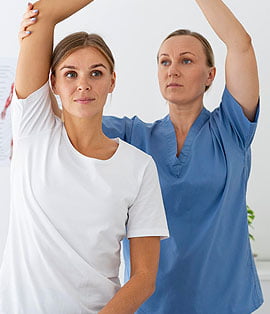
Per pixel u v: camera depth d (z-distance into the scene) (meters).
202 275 1.79
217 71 3.12
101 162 1.33
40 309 1.25
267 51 3.11
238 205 1.85
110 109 3.13
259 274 2.76
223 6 1.72
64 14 1.36
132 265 1.34
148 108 3.14
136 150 1.39
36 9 1.34
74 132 1.35
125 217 1.34
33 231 1.27
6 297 1.27
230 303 1.83
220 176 1.79
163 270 1.79
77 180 1.31
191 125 1.84
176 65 1.79
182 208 1.79
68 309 1.26
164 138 1.85
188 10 3.12
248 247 1.88
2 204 3.12
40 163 1.32
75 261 1.27
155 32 3.13
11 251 1.29
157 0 3.12
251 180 3.13
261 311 2.75
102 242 1.30
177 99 1.79
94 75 1.32
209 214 1.79
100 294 1.30
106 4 3.13
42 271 1.26
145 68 3.13
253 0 3.13
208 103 3.12
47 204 1.29
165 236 1.37
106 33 3.13
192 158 1.80
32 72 1.33
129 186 1.33
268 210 3.13
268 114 3.11
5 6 3.13
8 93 3.13
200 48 1.82
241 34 1.74
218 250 1.81
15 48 3.14
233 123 1.85
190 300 1.79
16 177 1.33
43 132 1.35
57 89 1.34
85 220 1.29
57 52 1.33
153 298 1.81
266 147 3.12
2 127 3.13
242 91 1.81
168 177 1.79
